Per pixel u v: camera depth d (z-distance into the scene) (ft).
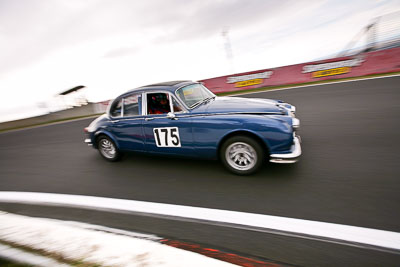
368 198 7.73
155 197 9.36
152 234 7.04
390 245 5.72
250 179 9.77
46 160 16.62
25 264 5.78
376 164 9.95
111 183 11.23
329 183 8.90
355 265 5.32
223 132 9.58
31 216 9.05
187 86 11.80
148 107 11.33
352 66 34.91
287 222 6.97
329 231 6.41
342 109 19.45
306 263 5.49
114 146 13.23
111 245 5.94
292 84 39.34
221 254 5.89
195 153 10.68
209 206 8.27
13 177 14.05
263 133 8.93
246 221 7.22
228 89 44.80
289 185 9.05
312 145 13.02
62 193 10.82
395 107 17.48
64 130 28.66
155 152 11.83
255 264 5.49
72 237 6.51
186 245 6.37
